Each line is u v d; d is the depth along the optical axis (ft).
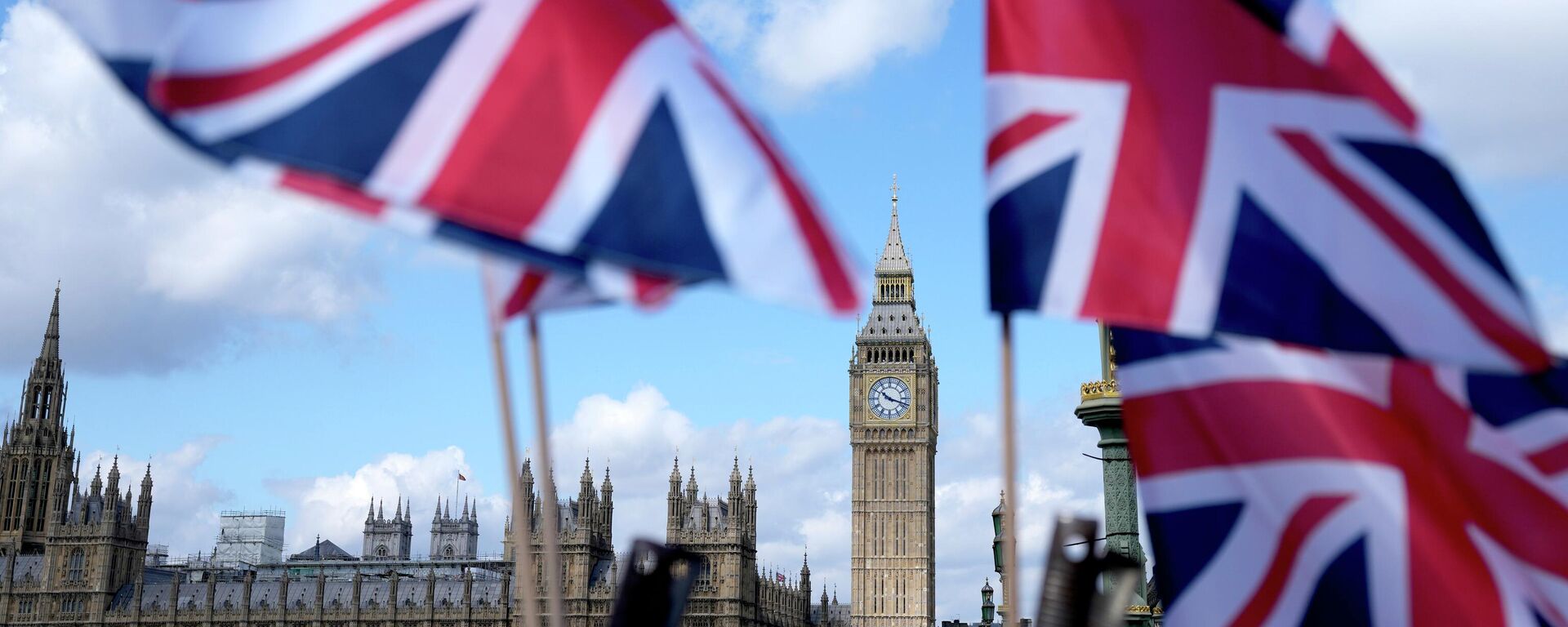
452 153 30.55
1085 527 33.86
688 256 30.22
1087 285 36.78
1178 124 37.52
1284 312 36.40
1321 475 39.45
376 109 30.60
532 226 30.27
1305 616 39.22
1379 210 36.58
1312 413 39.83
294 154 29.99
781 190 30.96
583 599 627.46
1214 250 36.73
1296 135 37.24
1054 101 37.93
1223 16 37.86
